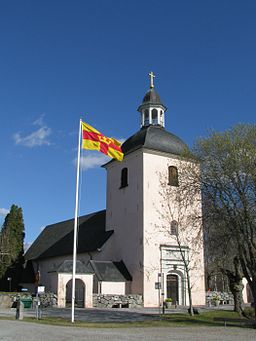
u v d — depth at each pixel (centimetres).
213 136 3108
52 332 2011
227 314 3544
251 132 3033
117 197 5009
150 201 4619
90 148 2911
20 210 6078
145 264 4419
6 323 2456
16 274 5747
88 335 1919
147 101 5212
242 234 2844
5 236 5706
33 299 4162
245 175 2870
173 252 4597
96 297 4200
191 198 3453
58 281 4169
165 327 2514
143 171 4666
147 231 4519
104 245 4822
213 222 2978
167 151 4803
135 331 2214
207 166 3070
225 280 5788
